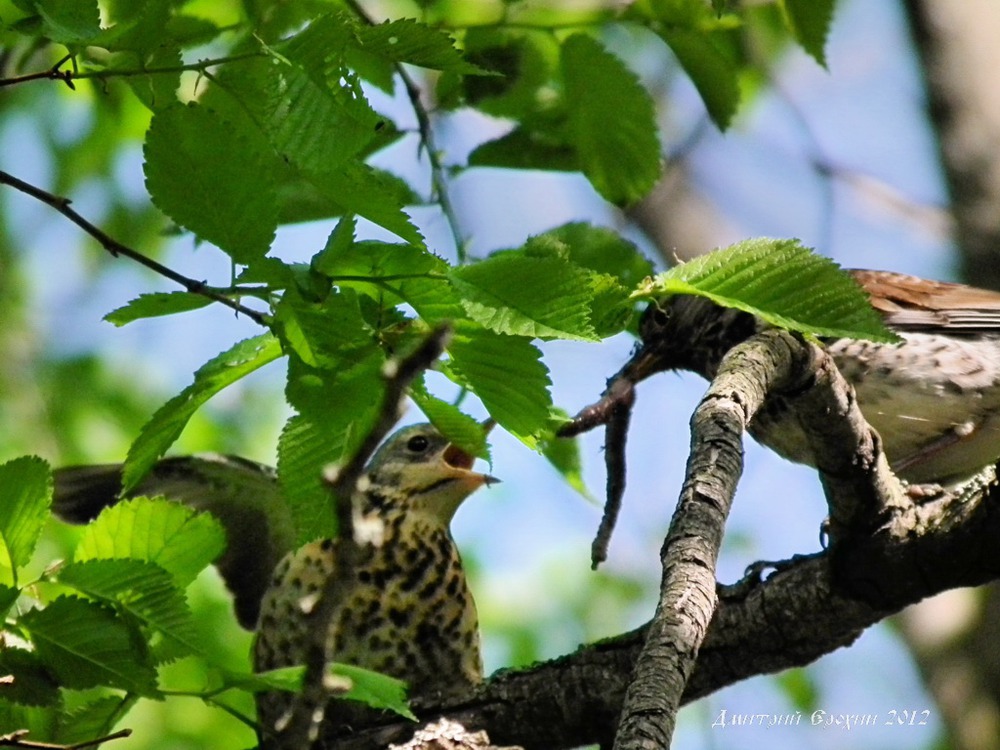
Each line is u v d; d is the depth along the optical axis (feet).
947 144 54.60
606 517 32.35
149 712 52.95
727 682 31.81
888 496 29.58
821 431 28.89
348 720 32.89
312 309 22.57
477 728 32.42
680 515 23.09
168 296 22.62
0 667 24.36
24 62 30.99
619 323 26.30
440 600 40.50
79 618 24.29
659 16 34.94
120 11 29.30
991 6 56.03
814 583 30.63
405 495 41.39
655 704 19.83
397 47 22.39
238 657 51.96
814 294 24.56
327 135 21.91
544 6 36.94
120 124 50.34
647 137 34.63
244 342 24.49
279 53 22.06
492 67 35.06
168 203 22.02
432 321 23.12
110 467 41.81
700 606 21.33
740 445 24.91
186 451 62.69
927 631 55.93
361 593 39.91
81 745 24.41
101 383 65.77
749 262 24.91
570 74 34.12
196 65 23.68
